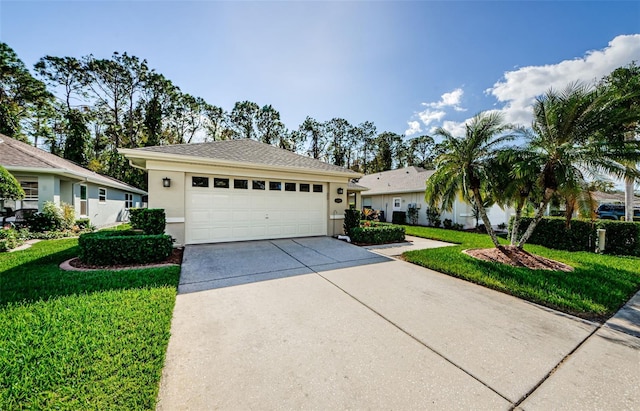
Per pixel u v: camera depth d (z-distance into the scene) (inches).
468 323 136.2
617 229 331.6
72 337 105.7
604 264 262.4
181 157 294.4
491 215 608.7
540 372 97.4
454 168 291.3
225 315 138.7
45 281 174.7
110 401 75.3
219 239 329.4
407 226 650.2
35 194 431.8
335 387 86.5
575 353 110.8
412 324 133.7
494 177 277.9
